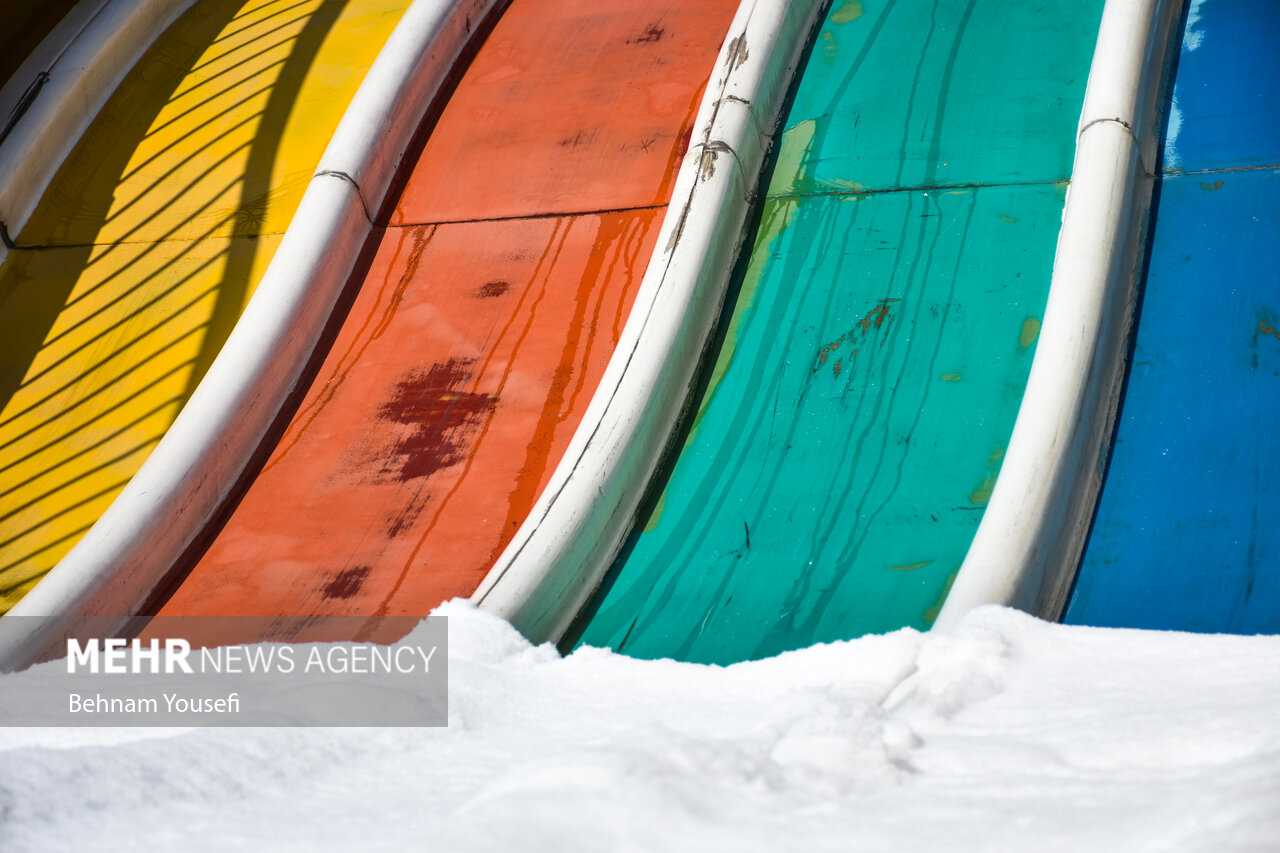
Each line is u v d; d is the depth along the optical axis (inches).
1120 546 183.3
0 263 306.3
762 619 185.0
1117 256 217.3
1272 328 207.6
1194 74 257.4
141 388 269.1
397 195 297.7
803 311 237.5
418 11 333.1
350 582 210.4
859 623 179.5
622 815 90.0
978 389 212.8
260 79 348.5
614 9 339.3
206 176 319.9
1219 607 169.9
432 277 273.4
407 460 233.1
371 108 303.6
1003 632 140.8
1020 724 111.0
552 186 286.4
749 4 295.4
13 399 272.5
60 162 330.3
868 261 242.7
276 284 265.4
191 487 230.4
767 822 88.6
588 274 261.6
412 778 120.4
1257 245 221.1
